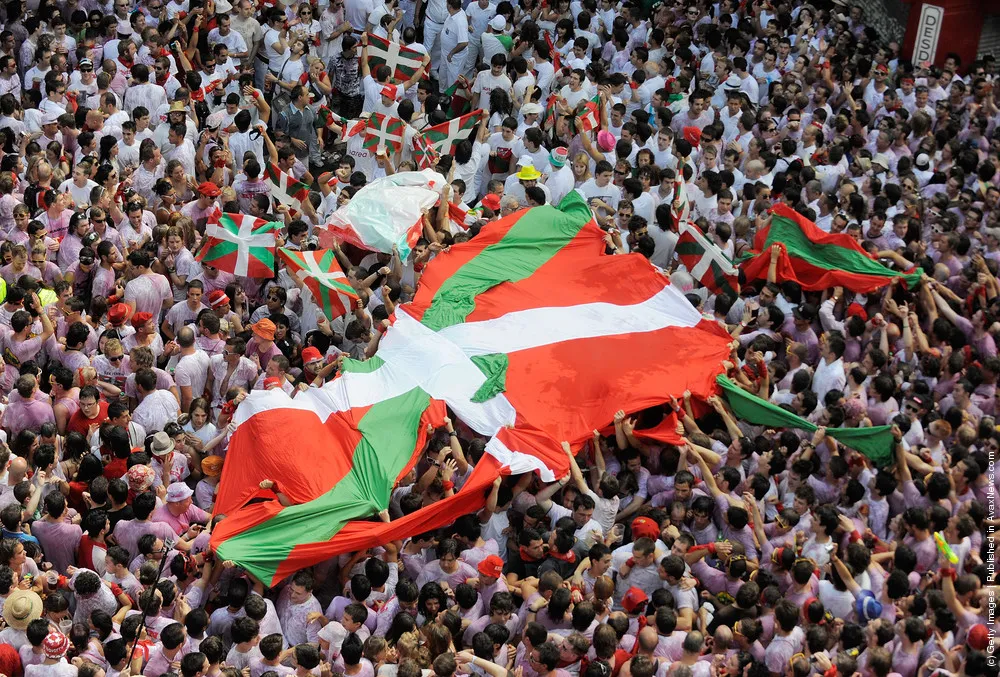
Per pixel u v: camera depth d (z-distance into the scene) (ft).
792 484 40.52
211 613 35.50
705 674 32.81
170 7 65.26
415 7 72.54
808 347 48.08
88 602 33.19
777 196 57.16
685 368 44.91
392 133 55.67
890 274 50.44
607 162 54.29
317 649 32.17
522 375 43.52
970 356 48.75
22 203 47.83
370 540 36.81
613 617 33.99
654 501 40.96
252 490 38.09
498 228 50.11
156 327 43.29
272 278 48.03
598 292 48.26
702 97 61.62
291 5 68.13
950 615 34.53
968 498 41.01
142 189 51.78
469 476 39.11
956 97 70.08
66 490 37.09
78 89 58.39
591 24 71.31
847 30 75.92
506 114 60.49
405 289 48.91
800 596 35.78
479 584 35.83
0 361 40.40
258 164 51.96
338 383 41.70
